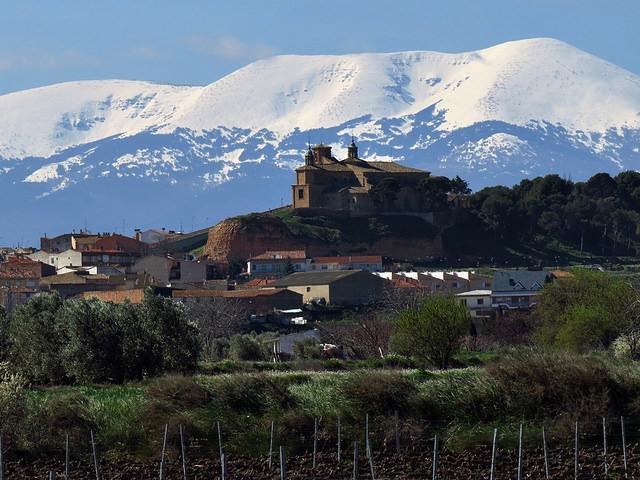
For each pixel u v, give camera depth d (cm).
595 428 18388
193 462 17425
